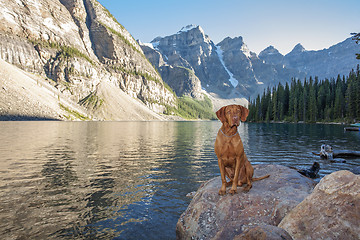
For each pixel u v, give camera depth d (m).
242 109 4.22
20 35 163.62
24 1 177.50
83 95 171.75
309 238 3.05
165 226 5.61
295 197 4.16
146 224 5.71
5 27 156.75
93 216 6.18
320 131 45.66
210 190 4.88
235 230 3.78
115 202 7.29
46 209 6.59
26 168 12.21
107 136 34.50
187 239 4.32
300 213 3.36
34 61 159.38
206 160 15.27
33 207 6.73
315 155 17.03
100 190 8.55
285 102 115.81
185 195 8.06
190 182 9.81
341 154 16.44
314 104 95.31
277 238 2.77
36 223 5.66
